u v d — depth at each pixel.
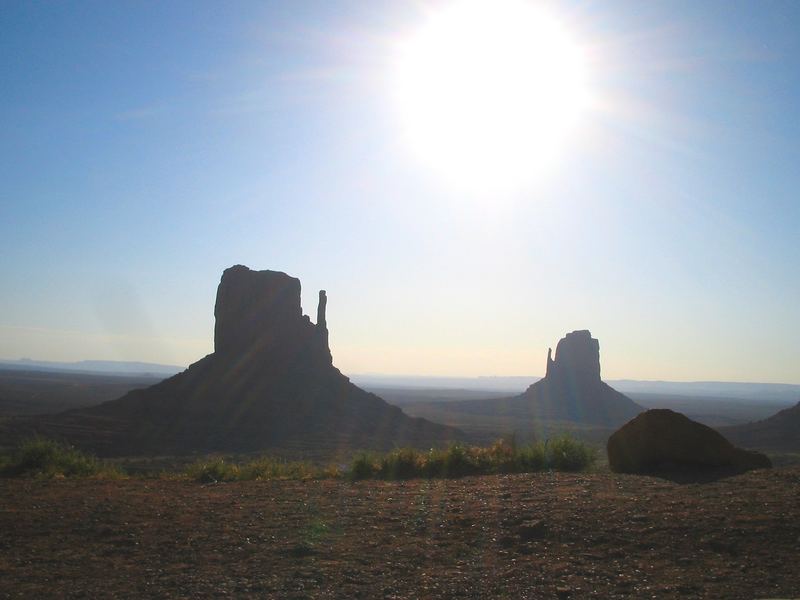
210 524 11.83
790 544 9.17
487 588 8.34
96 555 10.09
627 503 11.84
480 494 13.90
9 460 21.94
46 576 9.11
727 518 10.36
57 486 16.89
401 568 9.20
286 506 13.30
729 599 7.67
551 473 17.48
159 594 8.34
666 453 16.92
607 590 8.12
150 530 11.47
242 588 8.51
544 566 9.05
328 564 9.39
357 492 14.97
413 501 13.48
